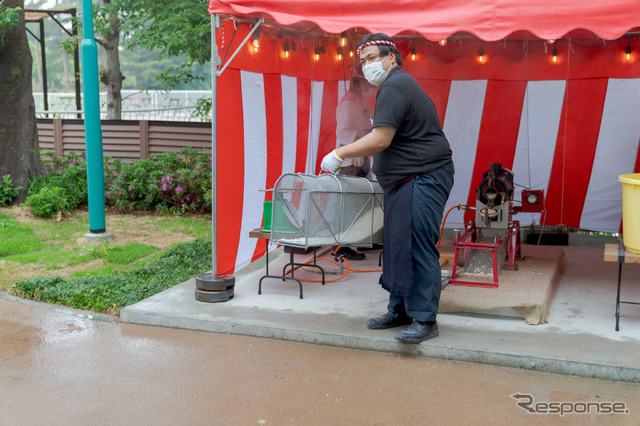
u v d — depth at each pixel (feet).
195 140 32.91
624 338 13.60
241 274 19.52
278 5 14.70
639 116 22.88
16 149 30.14
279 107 20.63
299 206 16.31
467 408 11.05
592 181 23.89
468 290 15.67
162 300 16.69
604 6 12.85
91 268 20.81
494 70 23.84
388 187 13.44
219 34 16.16
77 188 31.27
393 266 13.33
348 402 11.32
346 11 14.28
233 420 10.69
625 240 14.44
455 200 25.27
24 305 17.12
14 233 25.00
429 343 13.32
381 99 12.97
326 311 15.70
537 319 14.48
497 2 13.34
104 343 14.30
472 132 24.49
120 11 38.65
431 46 23.91
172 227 27.63
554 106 23.68
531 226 24.43
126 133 34.06
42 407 11.18
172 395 11.63
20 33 29.99
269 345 14.11
